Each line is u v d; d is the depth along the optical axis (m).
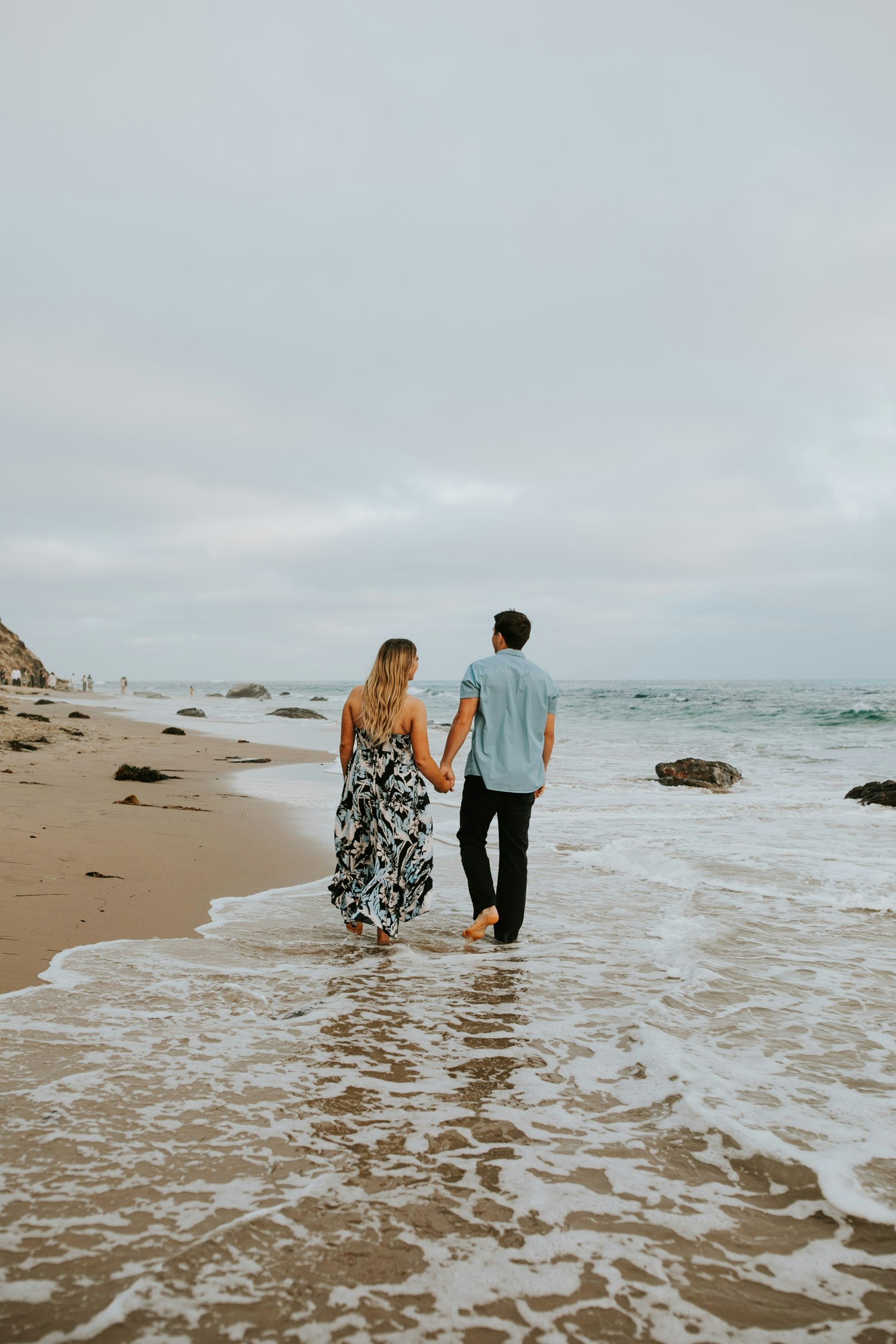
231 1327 1.53
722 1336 1.57
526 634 4.77
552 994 3.56
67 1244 1.75
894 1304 1.68
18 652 57.91
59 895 4.86
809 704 42.91
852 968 3.99
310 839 7.50
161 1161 2.10
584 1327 1.58
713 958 4.12
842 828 8.52
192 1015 3.16
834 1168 2.16
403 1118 2.39
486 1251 1.80
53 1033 2.91
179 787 10.87
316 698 63.38
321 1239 1.81
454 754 4.60
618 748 20.78
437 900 5.50
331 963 3.94
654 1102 2.55
